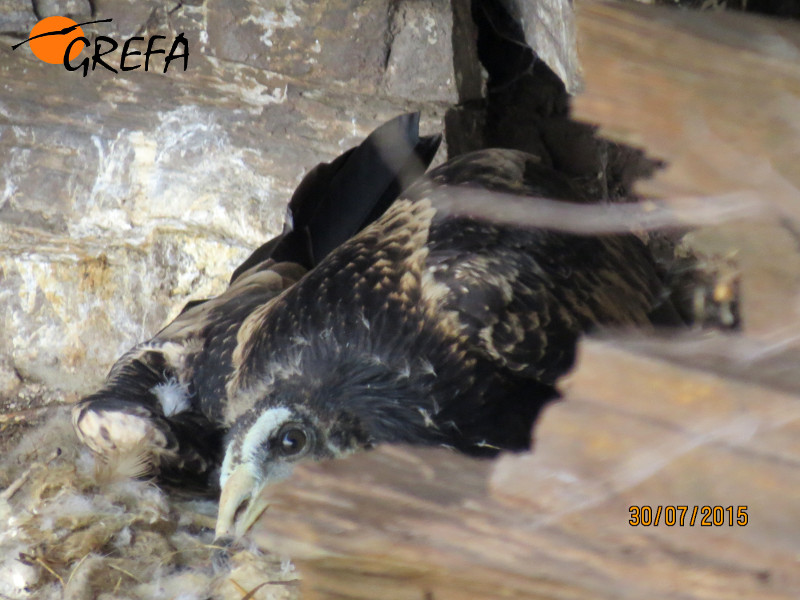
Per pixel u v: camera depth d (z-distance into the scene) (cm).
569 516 343
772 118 384
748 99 390
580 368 356
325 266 746
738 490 314
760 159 379
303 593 391
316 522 400
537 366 682
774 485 309
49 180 1015
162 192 1012
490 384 685
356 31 1009
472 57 1083
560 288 705
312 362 702
